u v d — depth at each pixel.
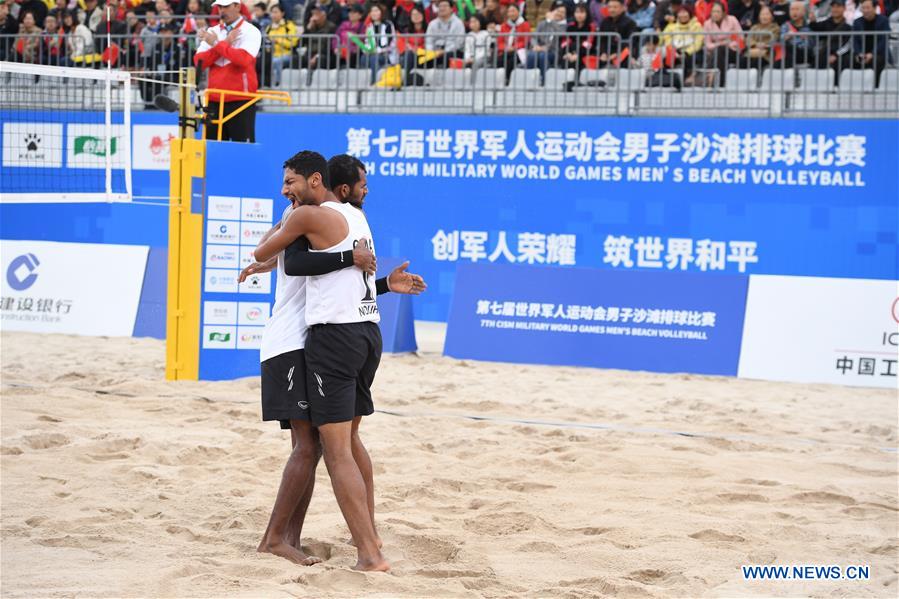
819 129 15.79
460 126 17.20
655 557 5.36
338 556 5.30
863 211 15.72
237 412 9.17
